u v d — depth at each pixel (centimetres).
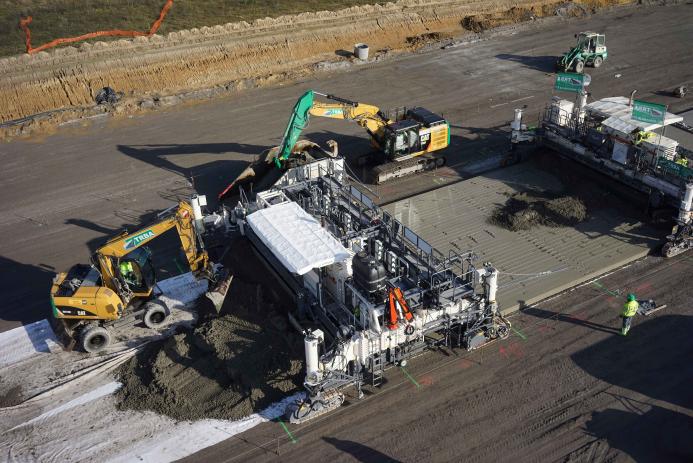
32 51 4556
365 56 4588
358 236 2209
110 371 2045
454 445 1719
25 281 2483
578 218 2662
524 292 2253
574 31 5078
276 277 2305
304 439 1758
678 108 3703
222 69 4447
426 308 1958
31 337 2205
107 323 2145
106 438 1795
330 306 2041
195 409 1866
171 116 3878
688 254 2459
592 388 1880
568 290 2298
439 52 4738
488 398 1862
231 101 4053
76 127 3759
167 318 2250
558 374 1934
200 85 4319
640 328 2097
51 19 5212
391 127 3069
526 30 5150
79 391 1970
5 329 2245
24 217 2906
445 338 2038
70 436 1809
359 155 3322
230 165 3269
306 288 2139
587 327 2117
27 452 1764
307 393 1877
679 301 2208
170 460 1717
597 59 4306
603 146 2809
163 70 4328
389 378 1953
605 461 1655
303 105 2806
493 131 3522
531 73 4297
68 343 2155
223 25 4875
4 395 1967
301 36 4775
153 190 3073
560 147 2991
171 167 3278
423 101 3928
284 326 2092
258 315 2147
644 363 1958
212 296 2217
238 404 1853
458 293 1980
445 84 4172
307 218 2159
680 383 1880
